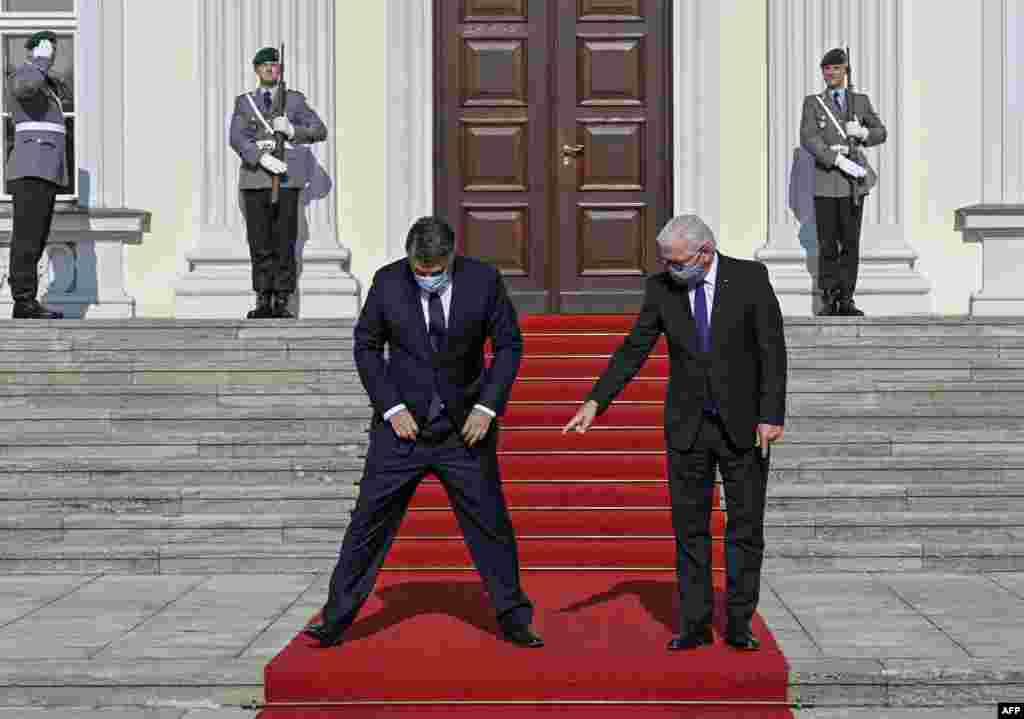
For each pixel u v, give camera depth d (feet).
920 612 21.83
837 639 19.92
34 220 33.04
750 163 36.55
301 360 30.53
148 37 36.11
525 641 19.34
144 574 25.52
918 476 26.96
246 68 35.86
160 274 36.09
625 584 24.20
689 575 19.38
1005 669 18.21
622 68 37.73
